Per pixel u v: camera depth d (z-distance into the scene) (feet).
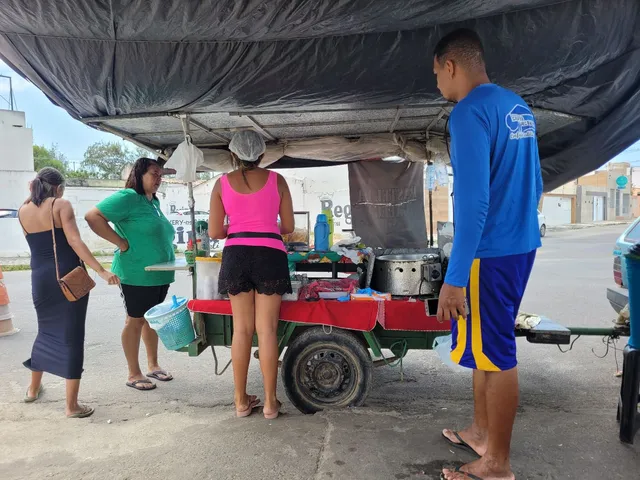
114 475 8.30
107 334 19.63
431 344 10.97
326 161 19.75
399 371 14.53
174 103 10.71
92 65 9.23
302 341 10.69
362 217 19.90
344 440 9.19
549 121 12.49
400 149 16.62
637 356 8.79
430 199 17.48
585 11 8.61
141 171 12.87
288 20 8.26
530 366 14.64
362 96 10.30
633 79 10.37
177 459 8.74
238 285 9.96
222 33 8.67
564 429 9.64
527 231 7.04
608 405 11.58
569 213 115.55
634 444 8.93
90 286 11.21
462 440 8.78
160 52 9.06
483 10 8.35
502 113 6.81
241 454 8.82
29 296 29.30
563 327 10.24
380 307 10.57
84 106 10.96
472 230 6.52
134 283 12.84
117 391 13.26
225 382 13.92
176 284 33.42
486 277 6.92
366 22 8.46
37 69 9.45
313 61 9.39
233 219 10.25
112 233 12.32
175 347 11.22
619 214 141.49
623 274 16.22
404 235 19.76
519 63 9.21
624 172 141.18
